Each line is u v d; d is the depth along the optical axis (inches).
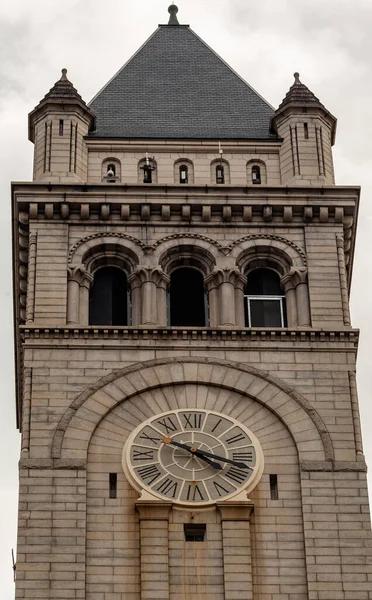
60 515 2982.3
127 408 3125.0
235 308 3294.8
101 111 3651.6
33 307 3245.6
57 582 2910.9
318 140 3533.5
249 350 3206.2
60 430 3080.7
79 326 3206.2
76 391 3132.4
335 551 2972.4
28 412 3102.9
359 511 3021.7
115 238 3353.8
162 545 2960.1
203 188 3395.7
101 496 3019.2
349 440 3105.3
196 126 3627.0
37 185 3378.4
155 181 3501.5
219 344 3211.1
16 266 3405.5
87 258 3341.5
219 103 3710.6
